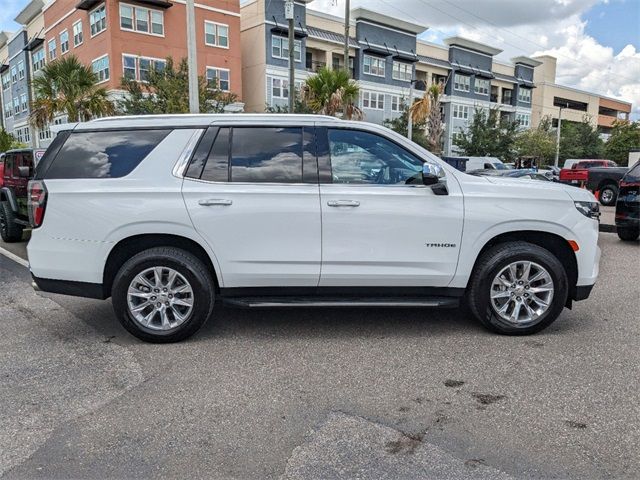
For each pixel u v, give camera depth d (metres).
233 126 4.45
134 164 4.35
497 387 3.57
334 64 42.16
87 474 2.60
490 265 4.46
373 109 43.41
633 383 3.62
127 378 3.75
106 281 4.46
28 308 5.57
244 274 4.37
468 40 50.88
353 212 4.33
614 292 6.20
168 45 30.58
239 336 4.64
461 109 51.53
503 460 2.71
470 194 4.43
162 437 2.95
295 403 3.36
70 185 4.30
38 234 4.34
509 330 4.57
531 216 4.43
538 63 61.53
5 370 3.90
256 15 35.78
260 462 2.71
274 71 36.03
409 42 45.78
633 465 2.65
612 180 17.27
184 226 4.27
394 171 4.50
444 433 2.98
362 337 4.61
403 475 2.59
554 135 55.50
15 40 46.50
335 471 2.62
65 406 3.33
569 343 4.43
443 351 4.25
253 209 4.29
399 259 4.39
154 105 20.92
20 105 47.19
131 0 29.00
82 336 4.66
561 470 2.61
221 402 3.37
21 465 2.68
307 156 4.43
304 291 4.49
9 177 9.97
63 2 34.16
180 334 4.42
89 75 23.17
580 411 3.22
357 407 3.30
